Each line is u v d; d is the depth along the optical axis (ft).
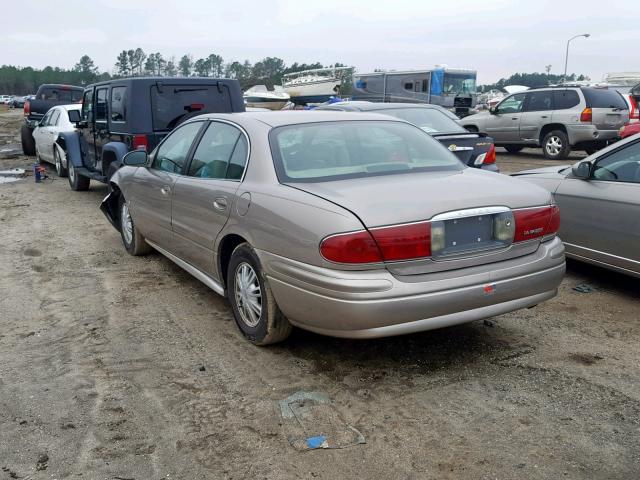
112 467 9.73
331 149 14.20
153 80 28.17
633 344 14.12
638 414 10.97
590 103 50.08
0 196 36.58
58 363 13.48
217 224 14.60
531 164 49.57
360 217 11.25
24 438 10.55
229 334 14.96
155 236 19.29
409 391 11.97
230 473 9.55
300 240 11.78
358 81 104.63
